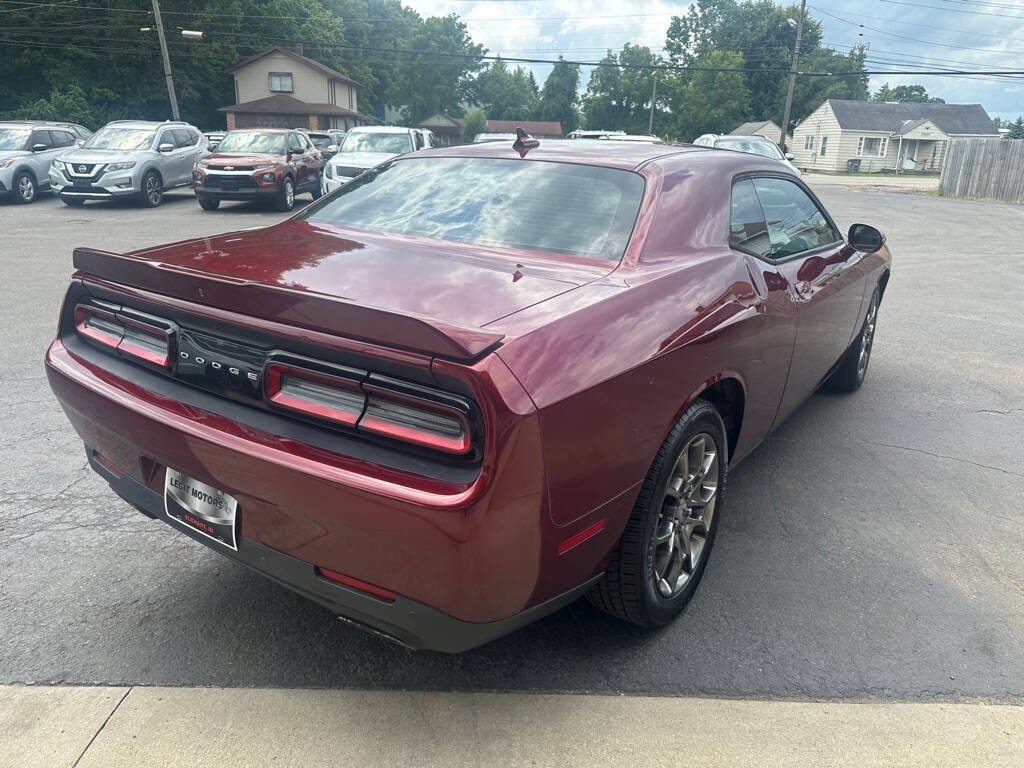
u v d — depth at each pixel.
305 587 2.08
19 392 4.72
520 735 2.17
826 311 3.72
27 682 2.31
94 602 2.72
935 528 3.41
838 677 2.45
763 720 2.25
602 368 2.03
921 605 2.84
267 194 15.73
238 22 57.91
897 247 13.15
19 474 3.66
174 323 2.24
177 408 2.17
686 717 2.26
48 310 6.88
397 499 1.78
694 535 2.78
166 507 2.34
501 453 1.76
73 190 15.73
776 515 3.50
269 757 2.06
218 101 57.72
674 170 2.96
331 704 2.27
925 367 5.87
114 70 47.00
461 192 3.01
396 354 1.81
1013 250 12.96
